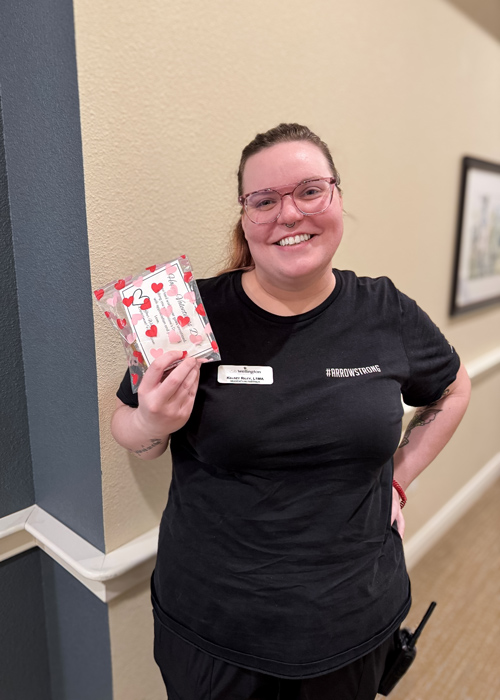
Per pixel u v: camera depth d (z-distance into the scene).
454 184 2.04
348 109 1.46
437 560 2.22
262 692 0.88
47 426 1.13
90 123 0.87
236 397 0.82
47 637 1.31
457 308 2.21
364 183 1.58
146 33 0.93
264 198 0.81
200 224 1.11
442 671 1.66
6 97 0.99
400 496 1.11
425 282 2.01
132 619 1.17
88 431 1.03
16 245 1.07
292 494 0.84
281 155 0.80
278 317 0.85
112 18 0.87
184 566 0.89
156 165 1.00
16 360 1.13
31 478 1.21
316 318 0.86
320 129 1.38
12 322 1.11
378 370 0.87
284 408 0.81
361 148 1.54
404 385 0.95
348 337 0.87
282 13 1.20
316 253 0.82
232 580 0.84
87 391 1.00
